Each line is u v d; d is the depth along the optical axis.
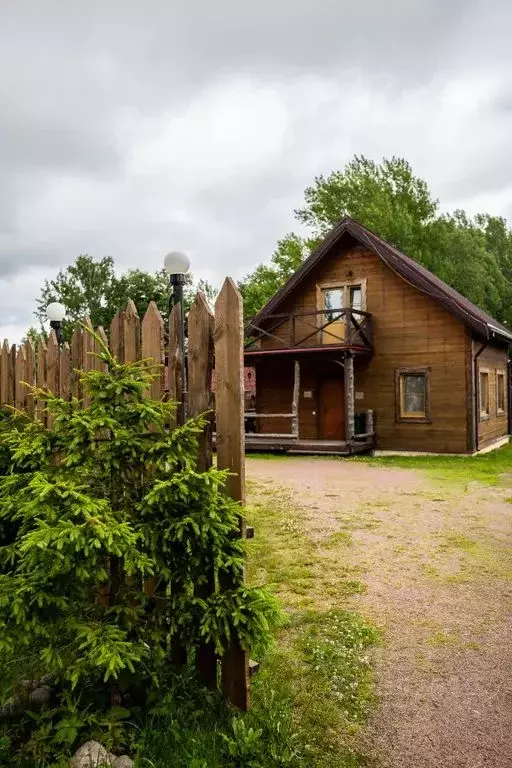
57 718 2.55
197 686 2.84
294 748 2.49
